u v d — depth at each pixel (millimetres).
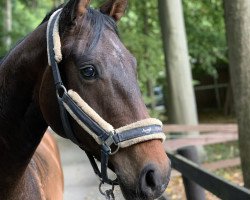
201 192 4309
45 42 2100
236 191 2787
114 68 1928
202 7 12953
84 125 1947
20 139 2211
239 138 4383
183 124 8555
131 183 1872
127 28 12672
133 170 1880
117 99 1909
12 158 2215
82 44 1970
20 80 2162
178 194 6730
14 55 2186
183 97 8602
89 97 1935
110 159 1947
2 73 2211
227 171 8148
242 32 4172
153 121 1926
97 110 1929
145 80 11477
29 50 2139
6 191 2236
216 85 19562
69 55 1982
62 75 2008
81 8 2002
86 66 1925
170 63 8617
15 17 18672
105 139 1907
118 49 1976
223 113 18422
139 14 12711
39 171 2717
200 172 3545
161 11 8664
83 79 1940
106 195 2096
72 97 1952
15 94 2176
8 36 15984
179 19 8602
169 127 7969
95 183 6590
